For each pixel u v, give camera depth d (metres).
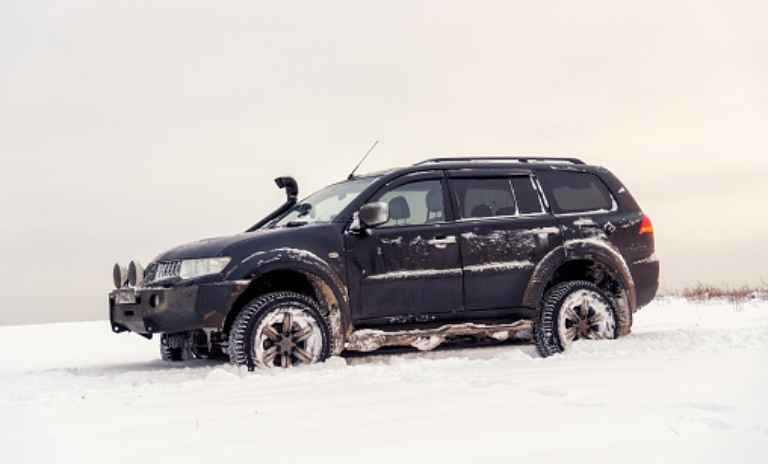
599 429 4.36
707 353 7.66
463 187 9.29
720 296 21.00
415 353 9.51
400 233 8.84
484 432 4.40
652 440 4.06
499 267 9.11
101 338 15.16
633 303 9.59
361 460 3.89
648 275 9.71
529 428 4.46
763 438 4.01
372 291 8.67
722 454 3.75
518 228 9.25
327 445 4.23
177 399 6.07
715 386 5.62
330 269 8.47
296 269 8.35
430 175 9.20
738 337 8.90
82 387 7.32
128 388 6.83
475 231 9.09
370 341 8.66
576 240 9.39
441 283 8.90
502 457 3.84
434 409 5.16
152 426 4.95
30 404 6.05
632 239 9.68
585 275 9.88
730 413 4.66
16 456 4.25
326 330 8.27
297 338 8.18
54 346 13.54
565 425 4.50
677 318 14.44
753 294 20.45
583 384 5.98
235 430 4.72
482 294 9.05
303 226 8.64
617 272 9.51
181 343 9.27
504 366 7.46
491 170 9.45
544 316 9.11
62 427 5.00
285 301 8.15
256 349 7.98
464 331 8.99
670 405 4.96
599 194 9.80
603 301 9.27
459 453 3.96
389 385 6.35
